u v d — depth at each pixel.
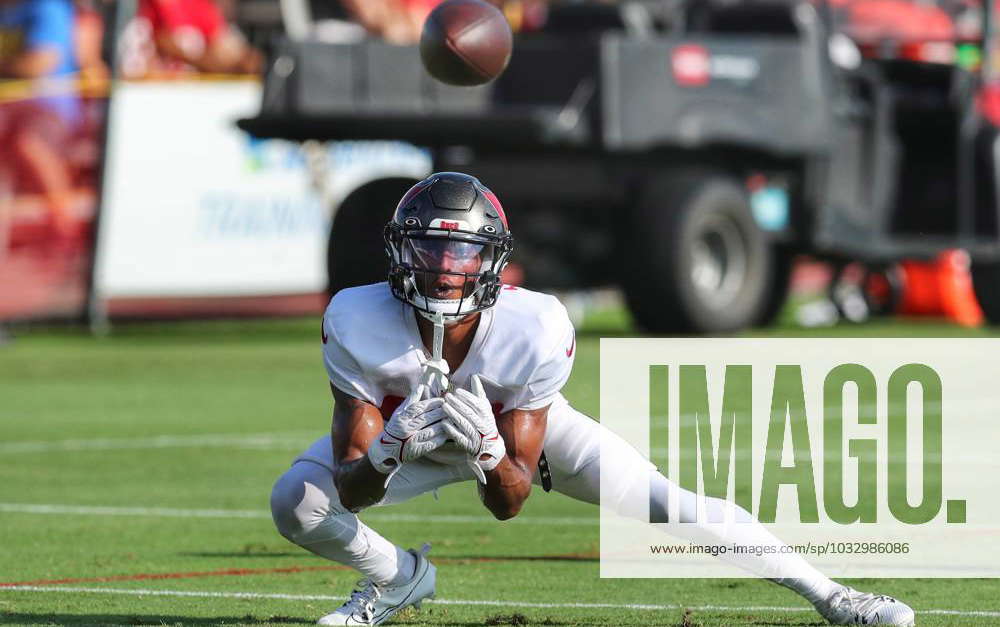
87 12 63.69
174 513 27.47
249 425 39.22
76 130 63.75
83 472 32.12
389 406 17.00
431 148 53.75
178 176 66.19
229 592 20.72
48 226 63.47
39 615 19.09
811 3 59.09
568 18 57.47
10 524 26.42
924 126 65.69
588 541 24.67
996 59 69.25
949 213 66.25
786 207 59.94
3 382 49.09
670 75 54.03
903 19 65.06
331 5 66.06
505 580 21.58
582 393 43.34
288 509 17.47
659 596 20.39
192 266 66.62
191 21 66.31
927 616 18.88
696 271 55.22
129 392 46.31
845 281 73.31
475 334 16.55
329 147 67.44
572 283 57.22
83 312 64.38
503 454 16.09
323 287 69.38
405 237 16.17
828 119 58.41
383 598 18.59
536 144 52.62
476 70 20.56
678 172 55.62
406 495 17.75
